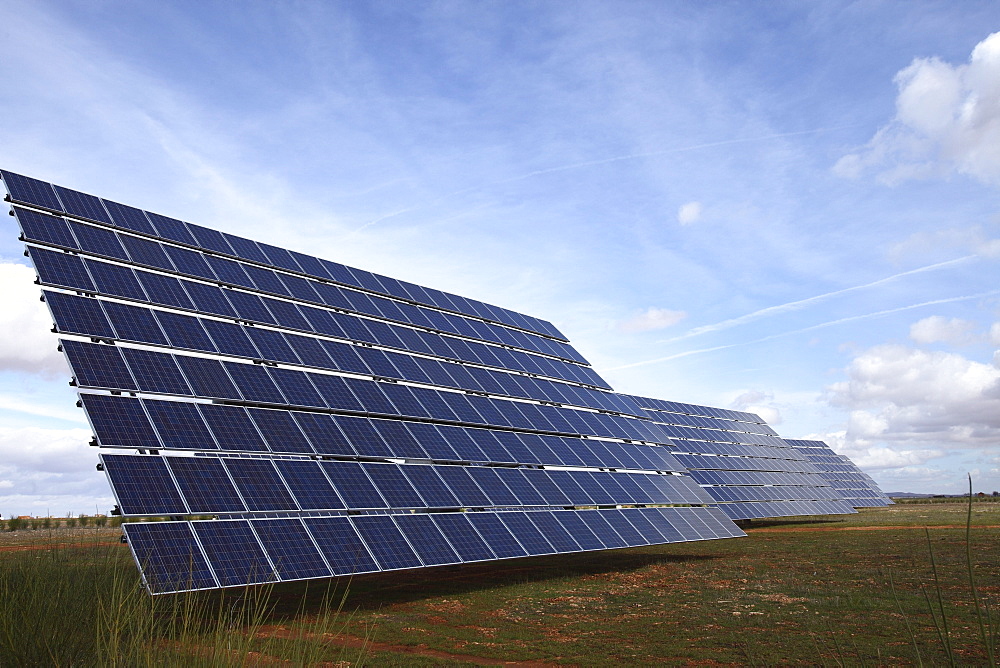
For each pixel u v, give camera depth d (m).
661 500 38.31
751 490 69.19
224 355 26.05
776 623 21.66
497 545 26.41
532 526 28.95
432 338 38.16
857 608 23.70
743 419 91.69
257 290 31.19
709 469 67.88
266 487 22.05
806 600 25.38
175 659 9.34
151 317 25.14
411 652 18.64
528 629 21.44
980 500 154.88
